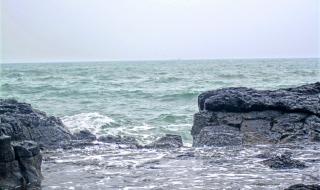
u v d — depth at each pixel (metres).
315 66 125.19
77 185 11.09
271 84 54.56
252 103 18.48
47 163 13.75
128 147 16.75
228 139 16.92
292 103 18.39
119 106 35.78
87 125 24.69
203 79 66.31
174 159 14.15
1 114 17.42
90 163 13.68
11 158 10.95
